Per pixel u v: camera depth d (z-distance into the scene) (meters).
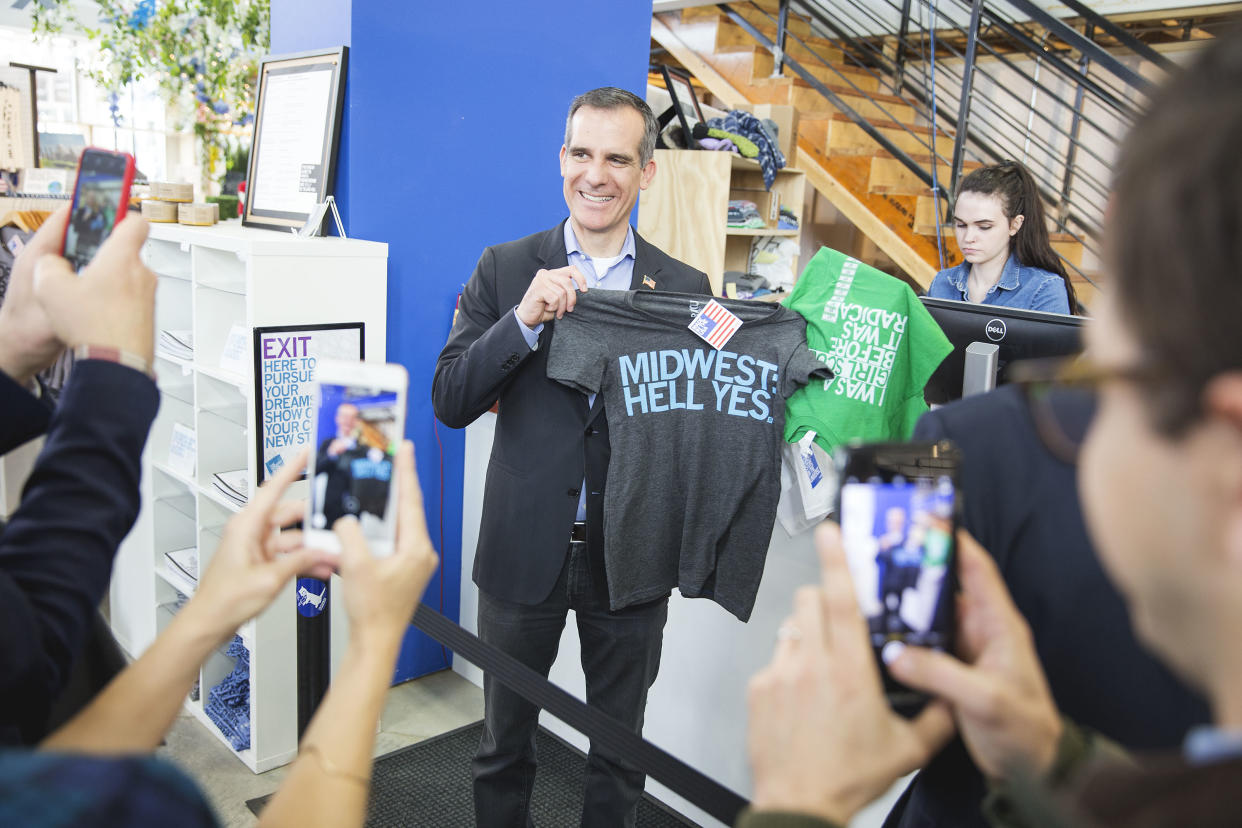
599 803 1.96
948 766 0.84
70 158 3.80
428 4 2.66
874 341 1.77
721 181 3.90
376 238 2.69
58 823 0.35
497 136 2.90
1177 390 0.37
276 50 2.93
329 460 0.77
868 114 5.55
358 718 0.66
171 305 2.81
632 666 1.92
